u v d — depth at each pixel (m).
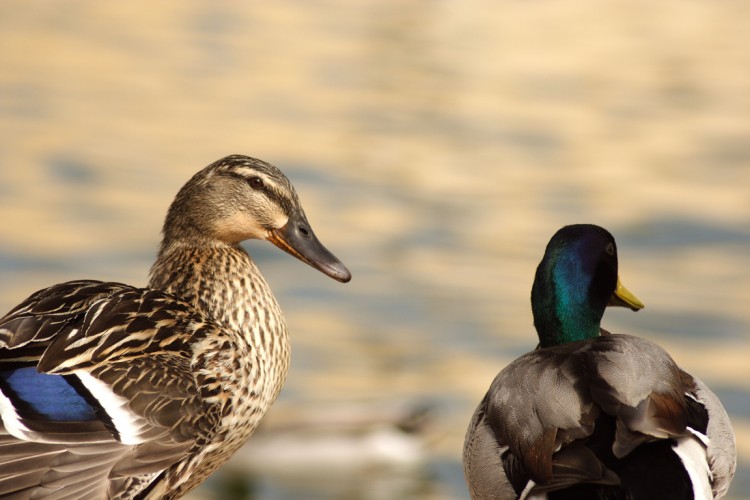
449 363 16.36
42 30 36.66
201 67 33.56
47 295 5.73
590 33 39.09
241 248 6.47
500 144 27.95
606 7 42.44
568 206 23.44
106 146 25.53
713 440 4.95
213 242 6.41
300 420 14.43
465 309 18.17
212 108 29.50
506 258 20.39
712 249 21.38
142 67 33.19
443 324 17.58
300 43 37.34
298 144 26.98
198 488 13.98
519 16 41.78
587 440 4.70
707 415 5.00
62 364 5.33
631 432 4.55
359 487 14.17
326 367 16.19
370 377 15.78
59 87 30.33
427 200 23.52
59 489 5.14
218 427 5.77
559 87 33.53
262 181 6.45
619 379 4.74
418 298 18.50
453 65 35.59
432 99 31.92
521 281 19.34
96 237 20.25
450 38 38.75
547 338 5.69
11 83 30.41
